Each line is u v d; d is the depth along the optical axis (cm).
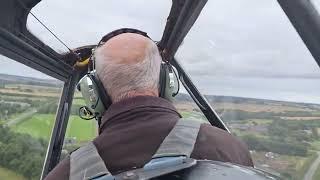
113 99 53
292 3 42
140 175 41
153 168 42
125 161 47
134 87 53
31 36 120
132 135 49
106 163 48
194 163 42
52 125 180
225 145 52
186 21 114
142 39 55
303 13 42
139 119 51
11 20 104
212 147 50
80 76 173
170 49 141
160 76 59
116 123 51
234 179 40
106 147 49
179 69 150
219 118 147
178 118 52
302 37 44
